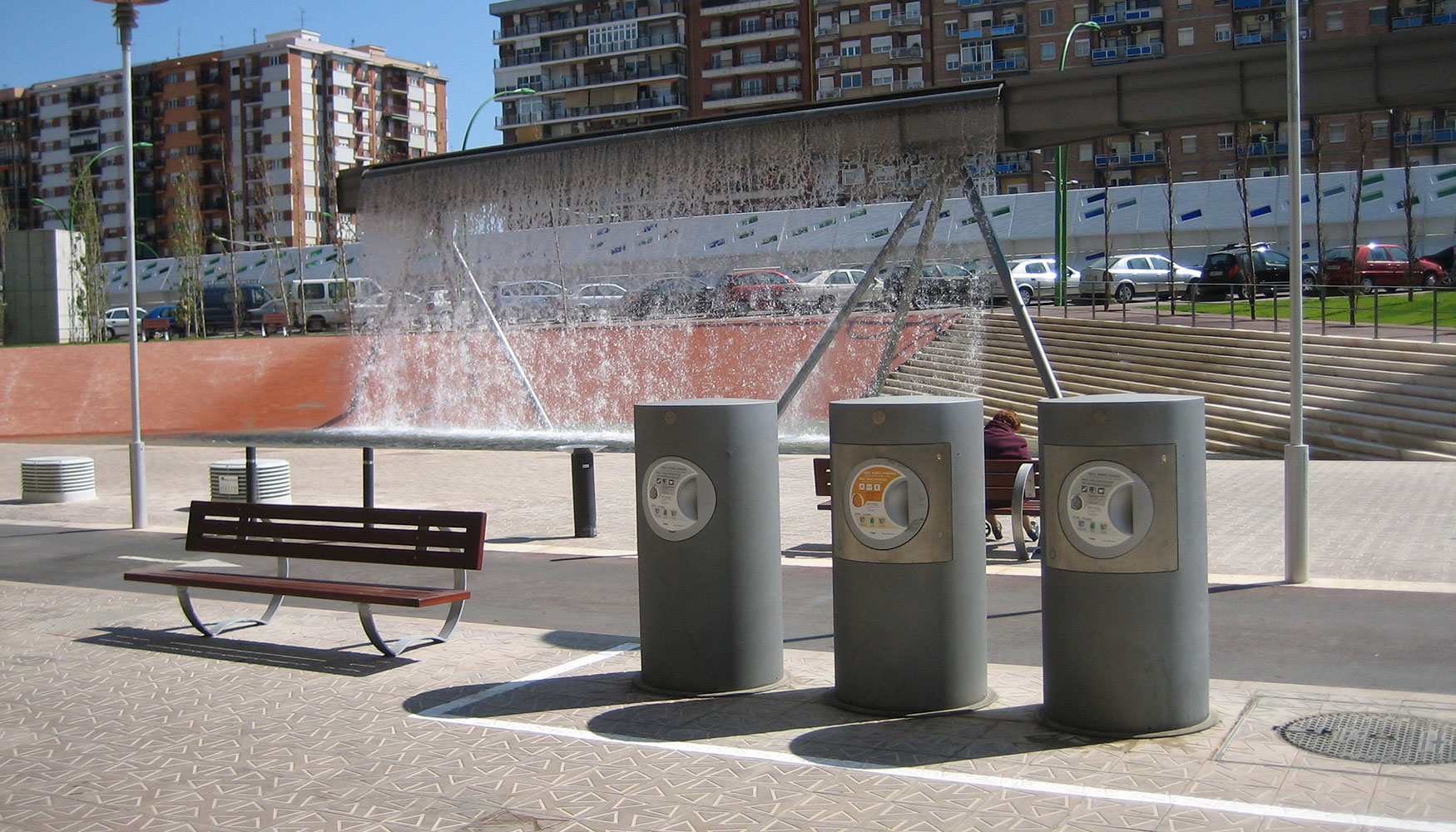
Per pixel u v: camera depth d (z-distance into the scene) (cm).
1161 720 502
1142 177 7481
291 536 739
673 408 591
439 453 1948
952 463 541
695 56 9938
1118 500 498
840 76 9019
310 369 3039
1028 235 4384
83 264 4894
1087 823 414
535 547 1102
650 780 476
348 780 488
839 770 478
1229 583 827
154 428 2655
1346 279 3281
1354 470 1362
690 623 592
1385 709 536
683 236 3722
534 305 3538
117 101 10306
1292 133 832
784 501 1319
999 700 570
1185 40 7644
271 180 9719
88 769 511
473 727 554
